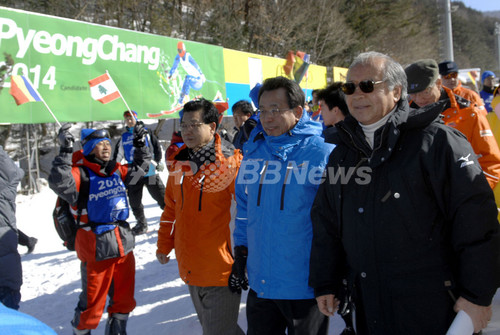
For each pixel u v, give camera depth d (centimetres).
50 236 729
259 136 244
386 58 180
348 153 189
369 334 181
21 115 721
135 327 366
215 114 271
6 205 272
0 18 696
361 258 178
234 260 252
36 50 742
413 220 166
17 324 100
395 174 168
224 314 256
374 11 3056
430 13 3697
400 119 169
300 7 2269
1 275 266
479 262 156
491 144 278
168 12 1828
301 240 220
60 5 1468
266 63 1245
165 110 961
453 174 160
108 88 667
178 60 989
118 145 699
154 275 507
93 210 300
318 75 1466
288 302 225
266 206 226
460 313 158
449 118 293
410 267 168
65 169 286
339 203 188
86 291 303
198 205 260
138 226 634
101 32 838
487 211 158
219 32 1966
